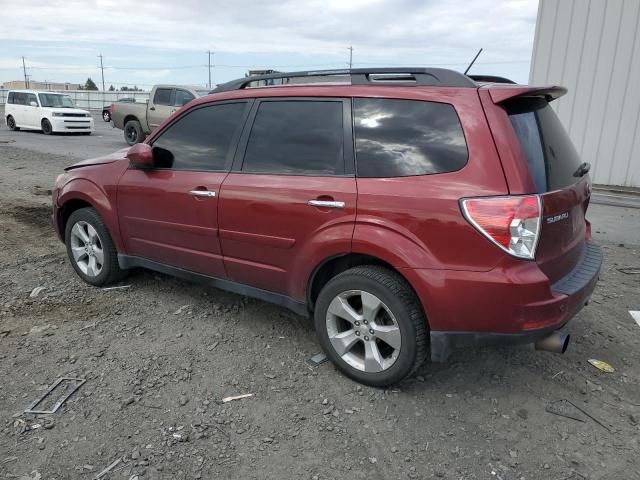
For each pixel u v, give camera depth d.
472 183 2.80
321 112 3.42
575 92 10.80
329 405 3.12
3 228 6.73
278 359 3.62
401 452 2.73
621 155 10.68
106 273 4.73
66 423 2.90
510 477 2.58
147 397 3.16
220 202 3.72
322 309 3.37
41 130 21.52
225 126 3.89
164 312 4.34
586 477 2.59
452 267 2.85
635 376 3.50
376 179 3.10
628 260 6.00
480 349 3.81
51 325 4.07
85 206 4.98
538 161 2.90
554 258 2.96
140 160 4.10
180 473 2.56
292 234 3.40
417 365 3.11
